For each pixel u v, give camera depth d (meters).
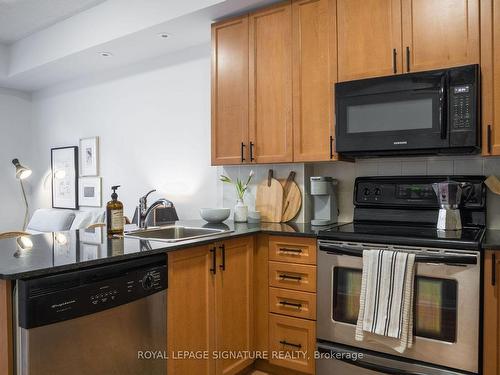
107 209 2.04
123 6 3.04
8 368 1.25
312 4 2.40
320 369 2.13
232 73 2.70
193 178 3.40
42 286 1.26
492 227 2.18
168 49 3.40
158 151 3.64
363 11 2.23
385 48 2.16
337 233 2.05
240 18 2.66
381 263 1.87
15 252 1.55
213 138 2.79
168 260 1.73
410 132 2.05
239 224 2.66
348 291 2.02
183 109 3.46
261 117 2.58
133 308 1.56
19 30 3.79
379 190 2.44
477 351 1.70
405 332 1.80
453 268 1.74
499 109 1.87
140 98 3.77
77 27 3.42
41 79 4.36
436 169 2.36
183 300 1.81
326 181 2.52
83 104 4.29
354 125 2.21
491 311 1.68
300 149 2.44
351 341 2.01
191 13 2.64
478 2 1.92
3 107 4.72
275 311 2.29
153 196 3.67
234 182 3.01
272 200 2.78
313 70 2.40
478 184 2.15
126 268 1.54
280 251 2.27
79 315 1.35
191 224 2.68
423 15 2.06
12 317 1.26
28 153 4.94
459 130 1.92
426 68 2.04
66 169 4.49
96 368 1.42
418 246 1.83
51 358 1.28
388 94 2.11
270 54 2.55
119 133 3.96
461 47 1.96
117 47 3.32
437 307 1.78
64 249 1.62
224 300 2.09
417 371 1.82
